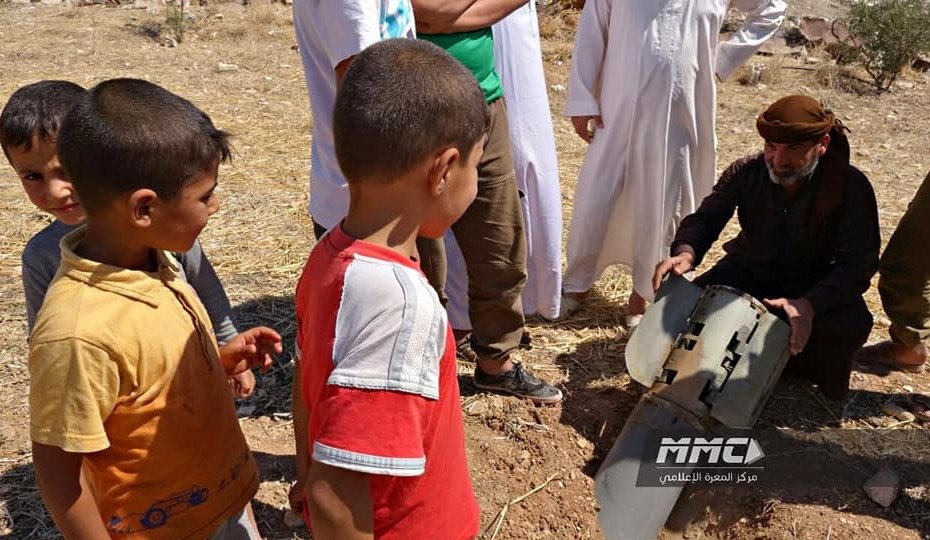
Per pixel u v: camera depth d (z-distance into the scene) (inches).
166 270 68.2
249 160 235.8
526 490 117.3
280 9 427.8
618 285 175.2
